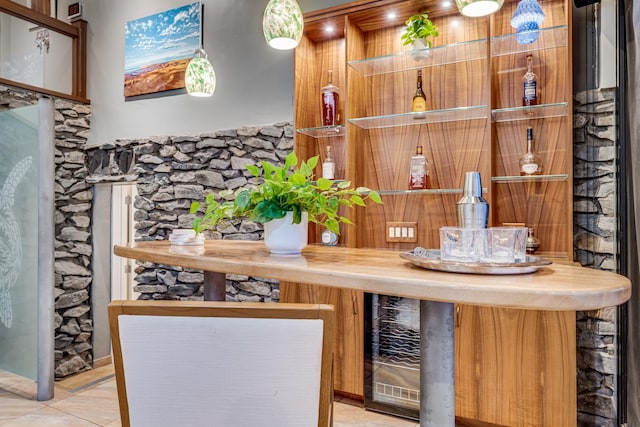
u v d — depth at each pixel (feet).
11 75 12.37
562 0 8.13
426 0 8.50
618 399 7.36
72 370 12.88
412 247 9.40
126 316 3.05
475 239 4.16
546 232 8.13
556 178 7.82
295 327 2.97
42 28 13.08
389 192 9.31
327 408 3.13
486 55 8.23
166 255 5.68
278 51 10.96
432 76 9.30
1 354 10.95
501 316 7.40
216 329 2.99
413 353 8.38
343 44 10.28
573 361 6.88
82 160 13.66
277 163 10.85
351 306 8.89
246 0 11.44
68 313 12.98
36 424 8.66
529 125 8.34
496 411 7.43
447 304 4.10
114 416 9.07
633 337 6.56
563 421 6.91
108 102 13.52
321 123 10.27
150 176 12.55
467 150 8.95
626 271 6.93
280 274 4.46
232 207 5.70
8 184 10.86
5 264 10.92
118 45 13.39
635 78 6.27
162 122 12.59
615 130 7.43
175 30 12.42
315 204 5.57
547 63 8.21
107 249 14.03
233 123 11.53
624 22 6.97
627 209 6.87
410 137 9.53
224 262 4.98
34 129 10.25
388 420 8.39
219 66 11.76
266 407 3.06
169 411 3.10
